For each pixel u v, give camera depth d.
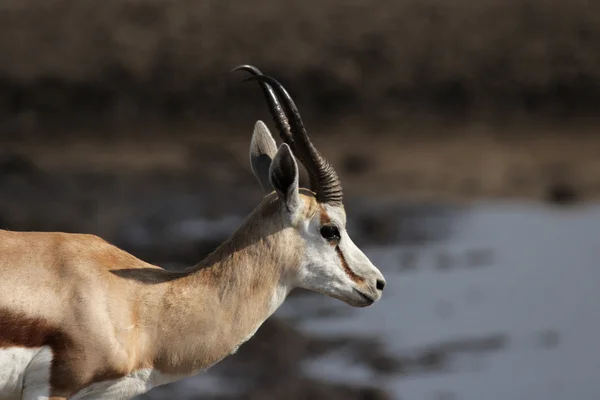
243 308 28.09
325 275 28.92
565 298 57.25
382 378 46.22
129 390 27.53
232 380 44.81
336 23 116.00
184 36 114.81
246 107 107.38
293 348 48.81
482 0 119.50
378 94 106.81
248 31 115.06
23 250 26.44
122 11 119.69
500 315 54.72
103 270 27.03
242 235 28.48
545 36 112.31
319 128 100.75
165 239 67.12
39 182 80.25
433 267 62.78
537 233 69.81
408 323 53.66
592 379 46.88
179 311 27.48
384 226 71.50
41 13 119.69
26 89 107.81
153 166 88.31
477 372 47.62
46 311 25.98
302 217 28.47
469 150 91.75
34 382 26.33
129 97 108.06
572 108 105.38
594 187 80.56
